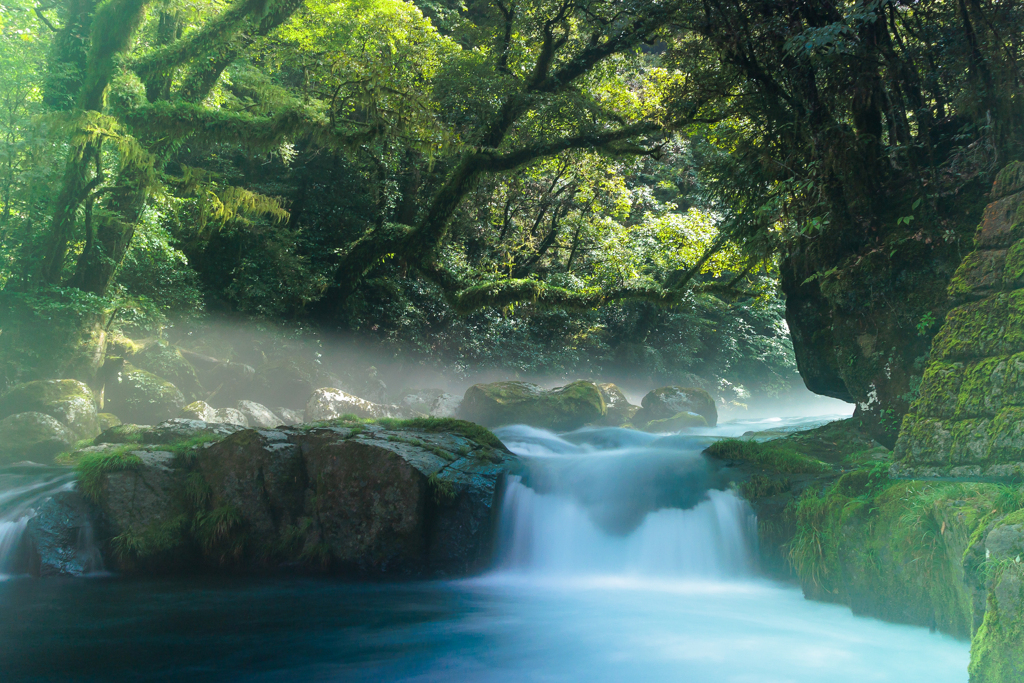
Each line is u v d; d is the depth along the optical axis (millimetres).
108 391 13500
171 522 7293
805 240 8414
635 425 16188
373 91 15578
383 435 7695
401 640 5156
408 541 6902
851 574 4980
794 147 8898
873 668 4145
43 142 11859
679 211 29797
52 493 7348
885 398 7285
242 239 20266
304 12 18109
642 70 17797
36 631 5371
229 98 16438
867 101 7703
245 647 5027
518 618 5699
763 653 4578
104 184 14531
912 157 7246
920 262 7051
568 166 21625
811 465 6926
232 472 7395
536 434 12664
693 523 6812
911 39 7887
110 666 4605
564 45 17344
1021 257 2936
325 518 7129
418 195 22984
